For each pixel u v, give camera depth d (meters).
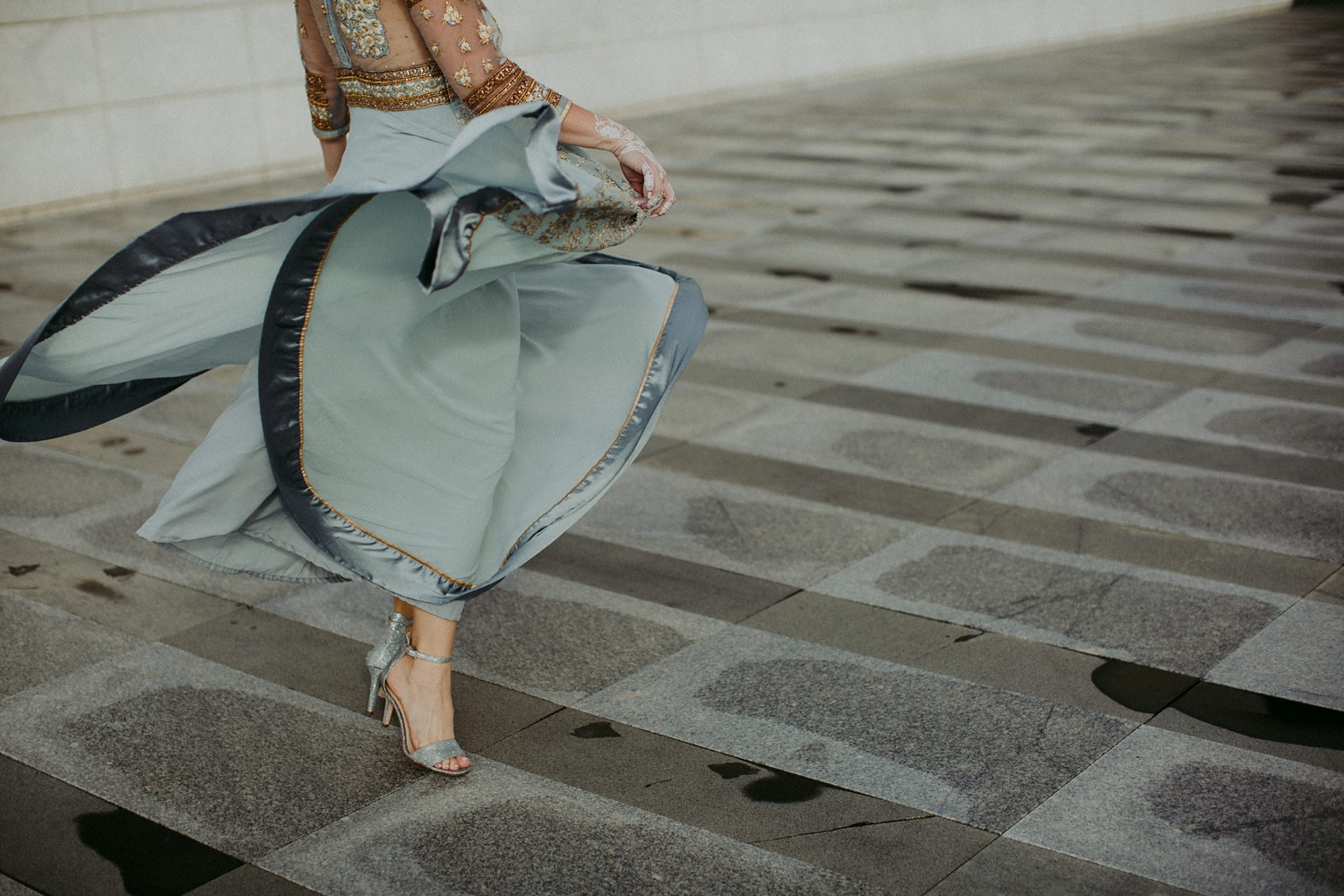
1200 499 3.98
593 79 11.99
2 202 8.34
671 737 2.79
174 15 8.98
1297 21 20.77
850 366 5.34
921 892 2.29
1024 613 3.31
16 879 2.35
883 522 3.87
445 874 2.35
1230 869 2.33
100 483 4.26
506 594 3.45
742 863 2.37
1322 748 2.71
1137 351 5.45
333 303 2.37
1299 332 5.66
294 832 2.48
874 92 13.92
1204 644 3.13
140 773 2.67
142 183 9.02
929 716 2.85
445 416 2.51
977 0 16.53
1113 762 2.67
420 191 2.22
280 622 3.33
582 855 2.40
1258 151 9.95
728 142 11.05
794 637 3.21
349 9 2.37
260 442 2.52
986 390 5.02
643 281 2.79
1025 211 8.21
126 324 2.42
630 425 2.78
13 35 8.21
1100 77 14.59
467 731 2.82
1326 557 3.58
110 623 3.32
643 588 3.48
